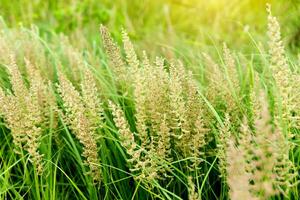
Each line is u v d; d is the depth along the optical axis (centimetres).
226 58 348
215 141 335
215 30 638
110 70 420
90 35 652
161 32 603
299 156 292
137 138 344
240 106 326
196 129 282
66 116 320
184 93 338
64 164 353
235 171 226
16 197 305
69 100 305
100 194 324
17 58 442
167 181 323
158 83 325
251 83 382
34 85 335
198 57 495
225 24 697
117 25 745
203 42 552
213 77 360
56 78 433
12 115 288
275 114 287
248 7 714
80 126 290
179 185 318
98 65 436
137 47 498
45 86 346
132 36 629
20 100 322
